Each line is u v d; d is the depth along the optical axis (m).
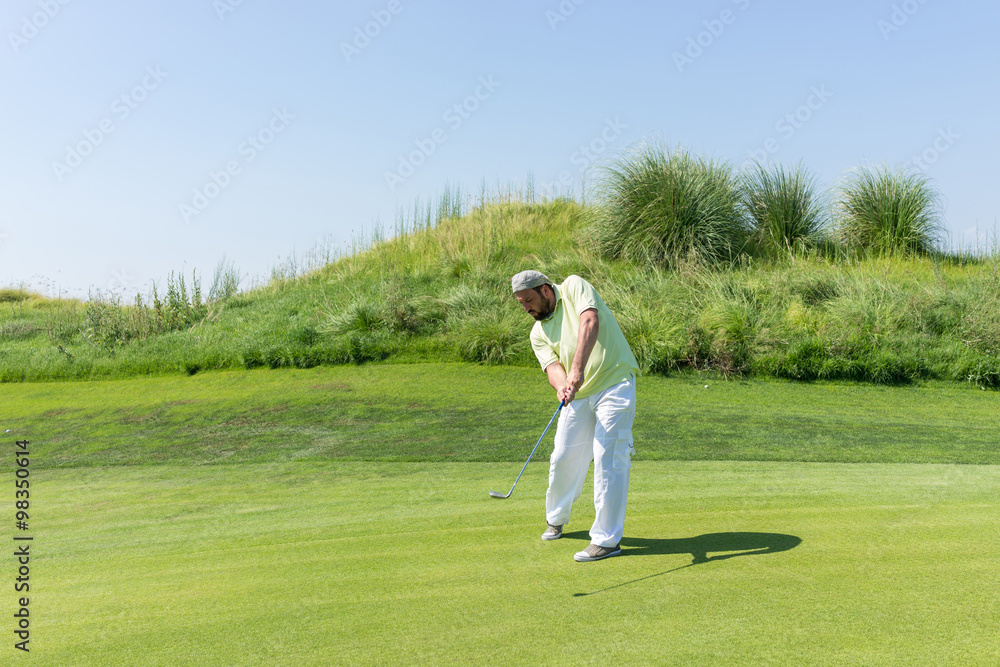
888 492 4.07
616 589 2.56
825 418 7.24
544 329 3.52
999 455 5.54
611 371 3.26
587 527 3.60
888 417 7.37
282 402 8.69
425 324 11.50
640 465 5.22
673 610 2.32
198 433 7.37
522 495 4.48
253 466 5.89
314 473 5.52
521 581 2.72
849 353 9.59
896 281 12.11
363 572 2.93
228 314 13.97
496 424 7.22
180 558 3.36
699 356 9.89
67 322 14.73
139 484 5.37
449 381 9.47
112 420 8.25
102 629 2.42
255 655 2.14
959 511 3.50
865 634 2.06
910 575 2.54
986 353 9.52
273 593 2.71
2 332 14.35
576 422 3.33
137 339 12.91
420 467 5.59
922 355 9.63
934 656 1.91
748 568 2.71
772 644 2.02
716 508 3.81
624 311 10.66
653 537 3.29
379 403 8.43
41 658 2.20
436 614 2.40
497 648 2.10
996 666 1.84
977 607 2.23
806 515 3.53
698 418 7.21
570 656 2.02
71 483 5.48
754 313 10.52
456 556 3.12
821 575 2.58
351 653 2.12
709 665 1.91
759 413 7.52
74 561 3.41
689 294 11.23
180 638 2.30
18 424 8.27
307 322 12.28
